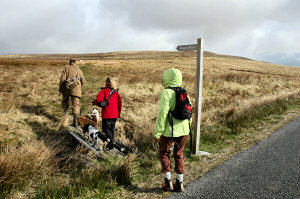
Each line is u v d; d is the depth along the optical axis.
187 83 13.23
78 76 5.82
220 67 30.08
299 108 8.85
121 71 18.30
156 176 3.68
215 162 4.11
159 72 18.77
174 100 2.91
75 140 4.99
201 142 5.27
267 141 5.11
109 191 3.18
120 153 4.58
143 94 10.18
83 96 8.80
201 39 4.21
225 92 11.95
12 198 2.92
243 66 37.12
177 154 3.14
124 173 3.52
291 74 30.11
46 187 3.14
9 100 6.75
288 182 3.29
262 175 3.52
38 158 3.59
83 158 4.10
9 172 3.16
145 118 6.76
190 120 3.17
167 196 3.04
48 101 7.72
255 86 14.34
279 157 4.19
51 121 5.90
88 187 3.20
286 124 6.51
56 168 3.77
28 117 5.92
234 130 5.92
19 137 4.82
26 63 22.36
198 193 3.08
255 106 8.41
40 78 12.26
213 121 7.05
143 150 4.73
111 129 4.77
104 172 3.53
